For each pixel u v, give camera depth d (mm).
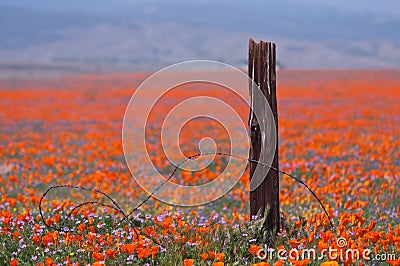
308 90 55688
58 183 15188
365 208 11750
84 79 89312
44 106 45719
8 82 80250
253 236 7887
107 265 7043
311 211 11430
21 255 7590
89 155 20516
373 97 46156
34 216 9977
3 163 19062
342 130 25922
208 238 7770
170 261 7094
